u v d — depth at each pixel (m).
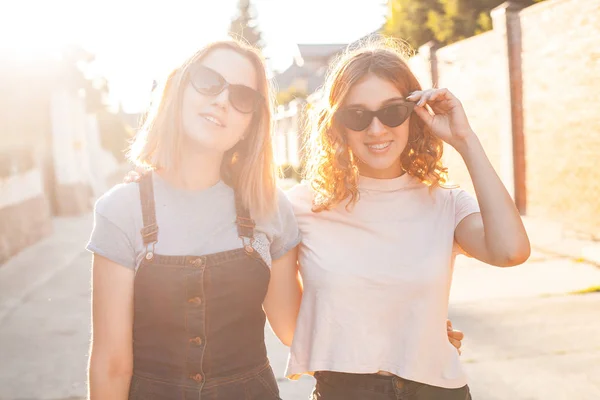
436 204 2.09
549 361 4.59
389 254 2.03
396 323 2.01
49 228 13.88
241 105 1.74
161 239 1.72
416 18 18.33
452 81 14.34
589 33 9.05
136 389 1.73
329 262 2.03
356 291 2.00
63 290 8.02
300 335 2.08
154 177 1.79
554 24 10.01
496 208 1.86
